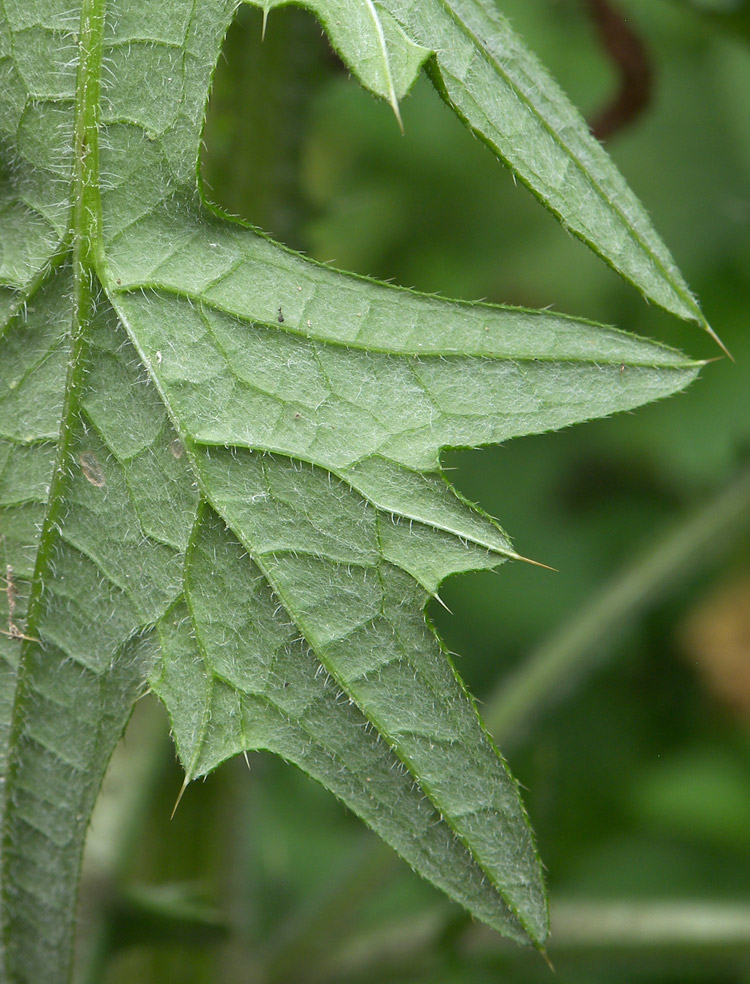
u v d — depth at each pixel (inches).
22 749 13.4
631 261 12.8
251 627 13.1
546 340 12.9
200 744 13.1
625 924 14.9
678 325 19.2
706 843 17.5
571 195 12.8
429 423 13.0
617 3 15.6
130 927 14.6
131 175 13.0
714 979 16.5
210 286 13.1
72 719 13.3
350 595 13.1
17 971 13.6
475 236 20.4
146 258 13.1
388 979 15.1
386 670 13.1
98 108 13.0
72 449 13.2
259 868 16.6
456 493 13.0
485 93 12.8
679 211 19.5
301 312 13.1
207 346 13.1
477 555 13.0
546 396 12.9
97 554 13.2
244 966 15.3
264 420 13.1
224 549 13.1
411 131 20.2
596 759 18.1
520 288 20.1
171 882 15.1
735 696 18.4
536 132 12.8
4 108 13.0
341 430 13.0
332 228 20.2
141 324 13.1
